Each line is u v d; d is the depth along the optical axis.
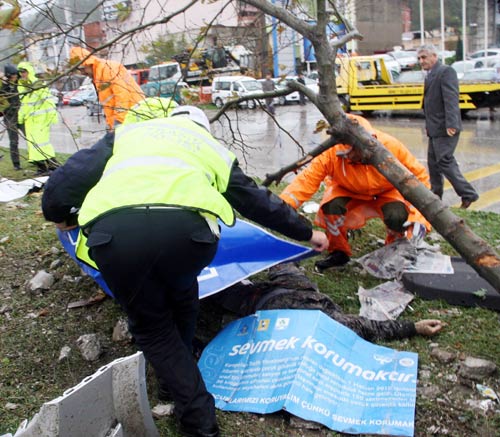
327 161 4.25
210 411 2.79
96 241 2.51
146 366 3.43
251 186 2.98
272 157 11.18
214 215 2.60
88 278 4.45
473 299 3.88
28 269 4.73
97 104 4.31
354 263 4.80
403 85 17.30
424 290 4.00
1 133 3.58
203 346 3.58
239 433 2.86
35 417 2.14
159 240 2.48
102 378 2.37
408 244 4.41
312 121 14.12
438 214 3.07
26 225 5.85
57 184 2.90
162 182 2.56
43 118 8.38
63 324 3.92
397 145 4.14
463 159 10.78
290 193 4.30
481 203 7.75
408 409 2.88
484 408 2.95
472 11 35.44
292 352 3.14
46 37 3.38
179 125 2.86
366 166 4.15
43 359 3.55
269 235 3.89
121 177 2.60
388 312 3.82
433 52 6.93
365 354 3.22
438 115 6.89
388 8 31.31
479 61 24.53
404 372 3.11
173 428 2.92
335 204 4.45
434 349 3.39
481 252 2.98
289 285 3.83
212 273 3.72
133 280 2.55
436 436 2.82
